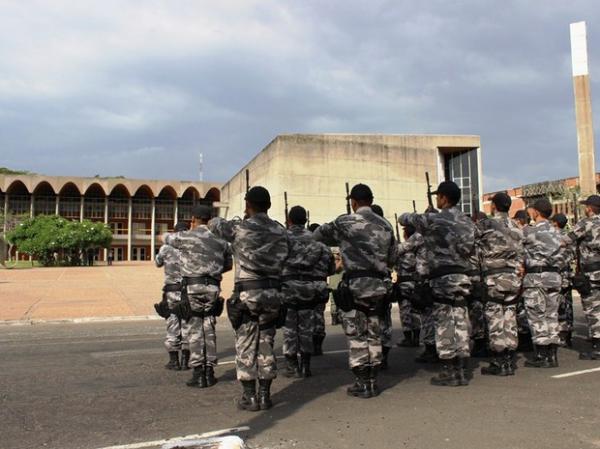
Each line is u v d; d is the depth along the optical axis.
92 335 11.01
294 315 6.67
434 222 6.00
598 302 7.44
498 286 6.43
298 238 6.67
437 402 5.25
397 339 9.87
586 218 7.45
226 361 7.87
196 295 6.11
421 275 7.24
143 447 4.11
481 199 36.94
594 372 6.61
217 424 4.69
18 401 5.52
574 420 4.57
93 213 71.69
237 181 46.16
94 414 5.04
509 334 6.48
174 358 7.22
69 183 68.75
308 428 4.49
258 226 5.27
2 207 67.94
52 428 4.61
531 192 50.19
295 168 31.94
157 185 71.12
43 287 22.98
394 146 34.62
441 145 36.06
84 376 6.77
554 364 6.98
